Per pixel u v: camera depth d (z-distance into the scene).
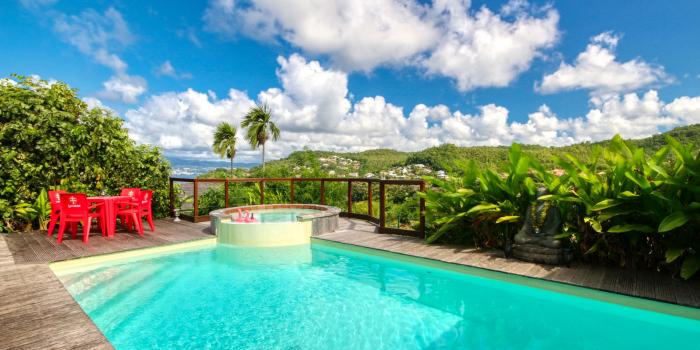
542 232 4.26
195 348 2.55
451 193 4.99
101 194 7.06
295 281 4.08
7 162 6.06
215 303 3.42
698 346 2.47
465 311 3.20
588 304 3.26
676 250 3.31
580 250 4.16
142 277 4.20
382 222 6.24
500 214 4.66
